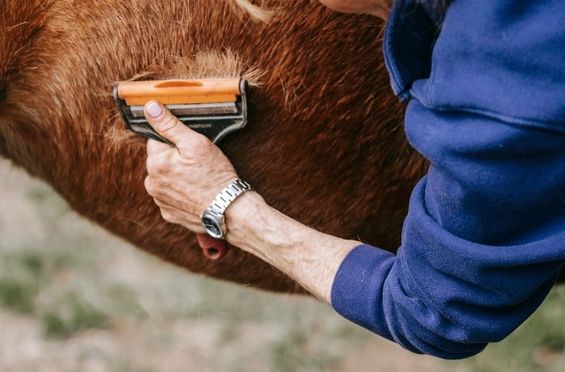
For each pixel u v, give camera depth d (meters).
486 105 1.34
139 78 1.82
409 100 1.53
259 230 1.76
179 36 1.78
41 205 5.05
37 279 4.57
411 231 1.53
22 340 4.27
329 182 1.90
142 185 1.96
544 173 1.37
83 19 1.81
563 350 4.02
